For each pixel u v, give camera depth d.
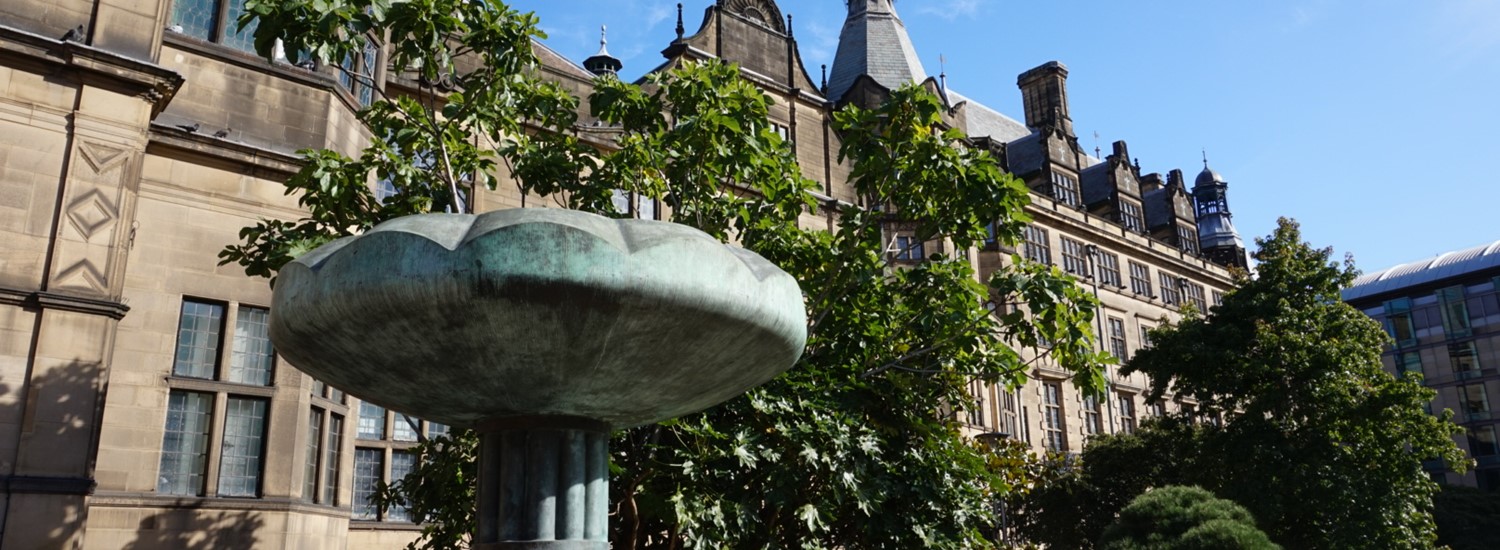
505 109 11.09
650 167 12.22
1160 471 31.80
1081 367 11.91
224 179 15.70
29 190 13.01
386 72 19.84
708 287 5.23
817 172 30.61
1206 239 65.56
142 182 14.90
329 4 8.99
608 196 12.11
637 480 10.27
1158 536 17.06
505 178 20.92
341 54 9.21
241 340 15.50
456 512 11.21
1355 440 26.95
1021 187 11.27
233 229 15.62
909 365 12.70
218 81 16.06
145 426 14.13
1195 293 51.09
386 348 5.47
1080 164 53.56
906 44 42.81
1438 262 77.75
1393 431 26.45
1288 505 26.23
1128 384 43.47
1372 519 25.33
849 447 10.64
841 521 12.30
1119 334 44.62
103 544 13.43
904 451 11.70
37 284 12.80
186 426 14.70
